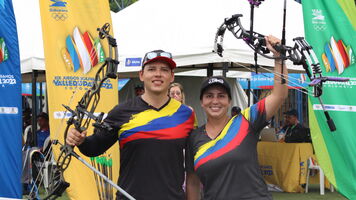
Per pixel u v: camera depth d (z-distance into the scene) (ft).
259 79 46.57
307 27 24.18
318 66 11.74
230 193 11.81
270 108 12.19
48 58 21.56
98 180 21.65
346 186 23.75
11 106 21.11
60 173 11.63
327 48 24.12
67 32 21.83
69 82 21.63
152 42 29.58
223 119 12.48
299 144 32.60
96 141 12.36
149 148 12.20
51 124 21.24
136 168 12.26
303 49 11.65
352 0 24.57
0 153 20.98
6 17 21.09
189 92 42.27
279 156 33.35
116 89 22.34
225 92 12.35
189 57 27.89
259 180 12.01
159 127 12.32
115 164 22.02
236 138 12.10
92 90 11.48
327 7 24.27
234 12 30.07
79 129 11.41
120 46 30.37
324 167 23.81
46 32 21.59
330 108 23.86
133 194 12.23
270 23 29.71
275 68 12.03
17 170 21.13
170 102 12.74
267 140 35.04
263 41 12.00
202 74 41.06
